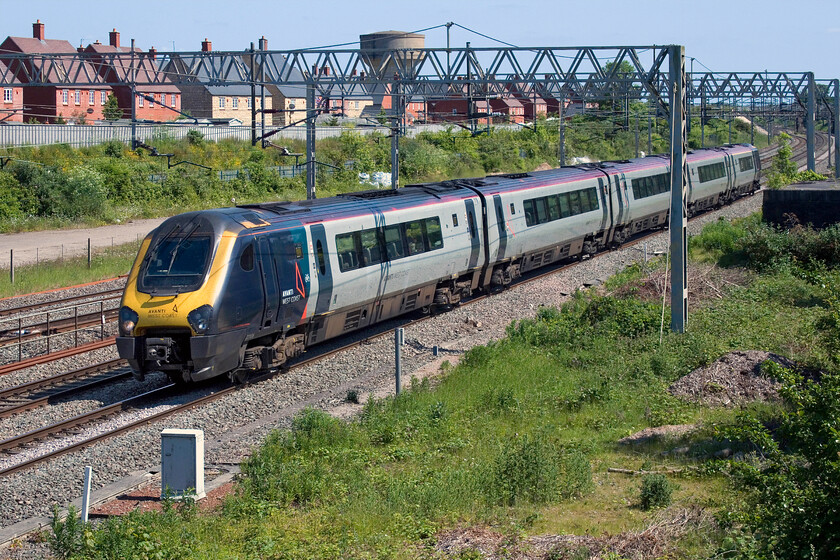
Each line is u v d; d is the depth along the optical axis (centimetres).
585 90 3500
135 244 5375
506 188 3906
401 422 2103
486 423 2134
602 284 4100
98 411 2266
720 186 6650
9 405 2367
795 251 4188
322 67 3862
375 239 3053
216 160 8375
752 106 8475
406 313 3569
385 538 1469
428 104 11256
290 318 2653
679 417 2136
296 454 1927
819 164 11475
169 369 2402
